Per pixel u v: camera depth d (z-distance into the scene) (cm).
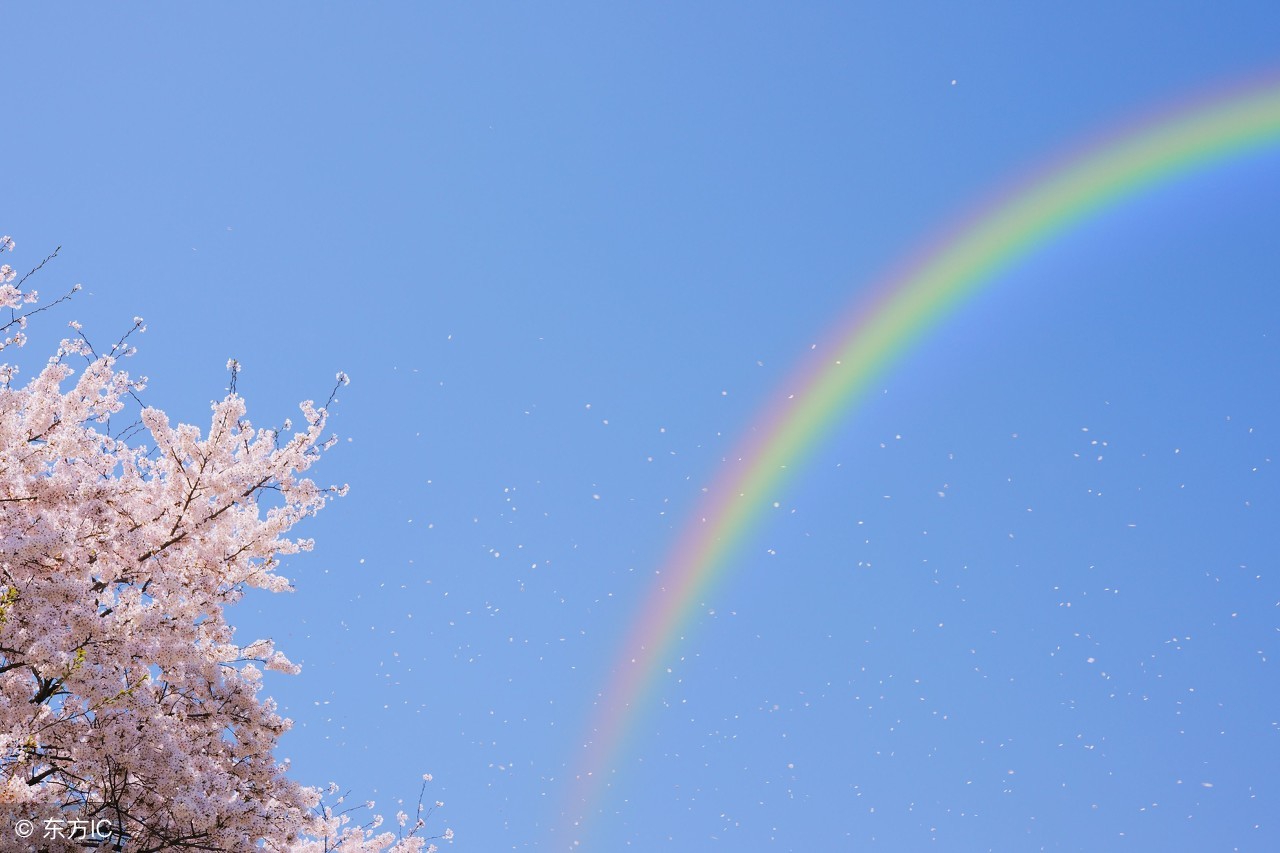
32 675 973
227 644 1146
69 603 901
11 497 951
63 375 1010
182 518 1025
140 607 988
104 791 956
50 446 996
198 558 1065
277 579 1141
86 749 934
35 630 875
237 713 1076
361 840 1325
